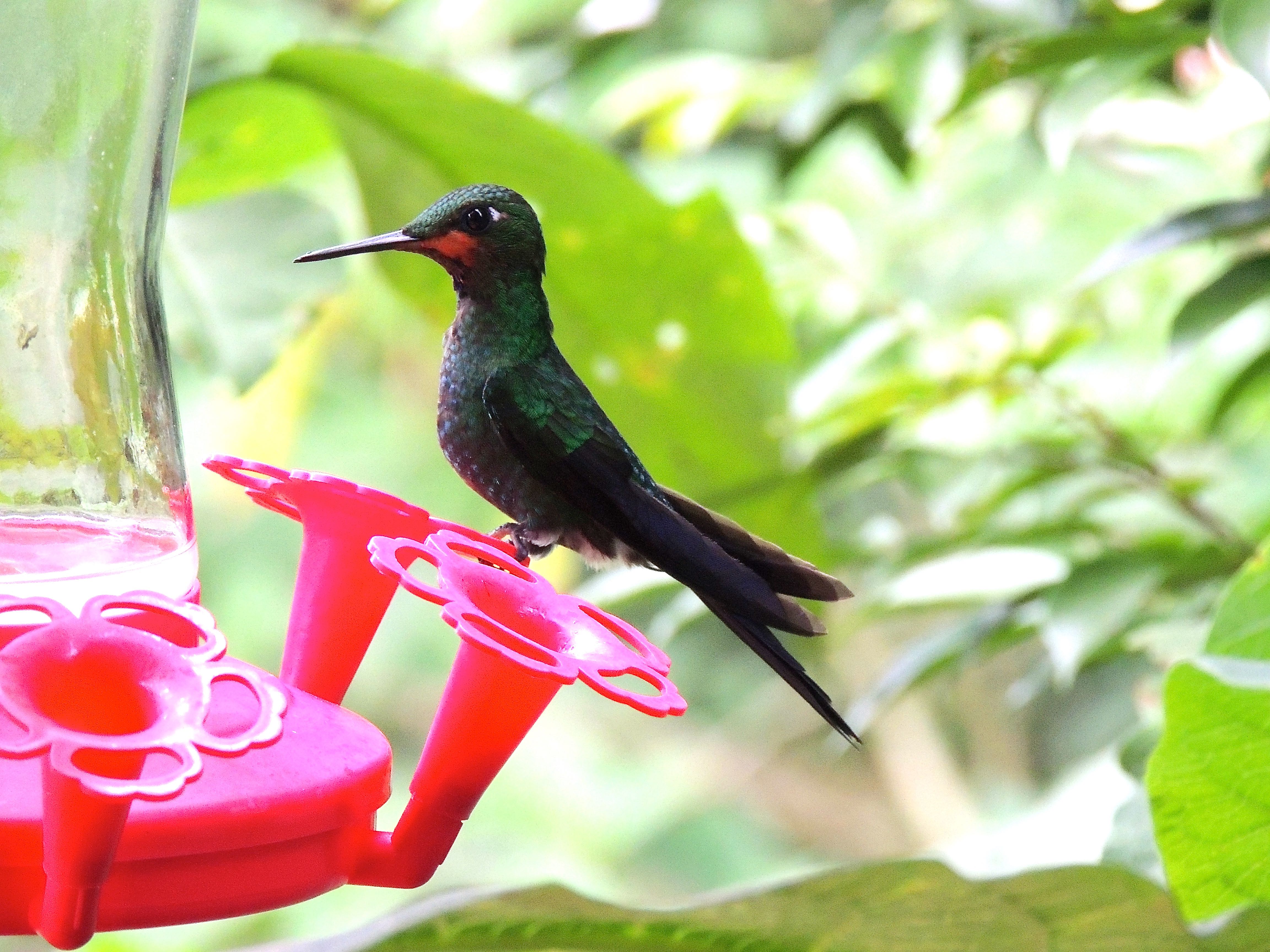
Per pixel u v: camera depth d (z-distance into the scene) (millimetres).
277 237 6539
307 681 4340
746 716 14461
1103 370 7809
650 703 3379
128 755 3018
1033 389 6664
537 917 2920
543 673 3330
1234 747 3369
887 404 6598
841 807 15195
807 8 10141
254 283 6438
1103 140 7445
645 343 6949
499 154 6586
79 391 4188
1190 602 6195
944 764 13680
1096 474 6516
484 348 5512
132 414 4312
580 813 13680
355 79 6355
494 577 3818
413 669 13516
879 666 12273
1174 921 2984
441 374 5617
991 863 5207
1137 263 6301
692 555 4902
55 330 4188
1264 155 6637
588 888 13133
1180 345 5434
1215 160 7695
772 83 8195
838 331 7645
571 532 5578
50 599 3578
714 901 2830
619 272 6781
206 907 3367
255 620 12055
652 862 14375
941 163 9172
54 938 3074
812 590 5238
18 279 4145
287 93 6816
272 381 11047
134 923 3322
